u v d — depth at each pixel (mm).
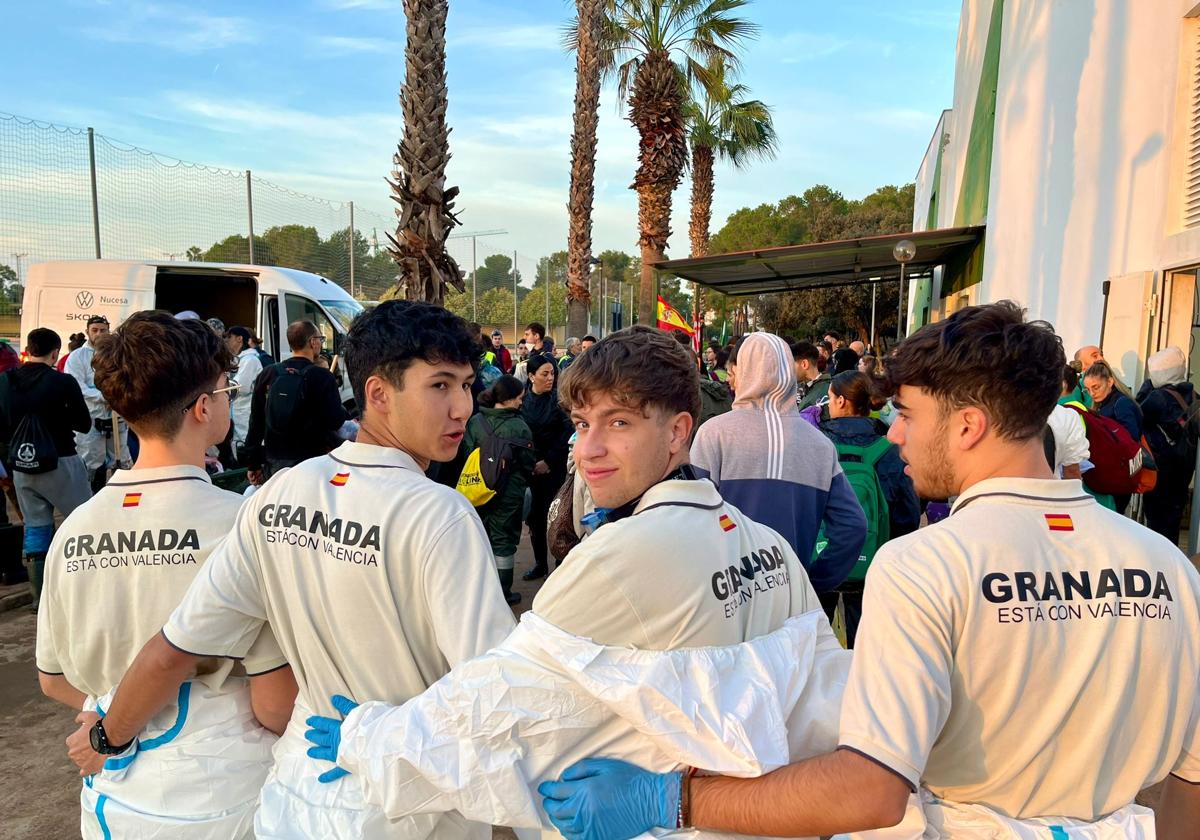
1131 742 1135
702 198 24000
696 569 1161
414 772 1174
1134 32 6629
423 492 1442
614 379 1251
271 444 5383
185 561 1673
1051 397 1166
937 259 14703
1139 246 6449
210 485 1775
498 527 5164
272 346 10508
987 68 12141
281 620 1499
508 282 19750
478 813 1153
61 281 10078
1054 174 8406
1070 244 7891
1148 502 5910
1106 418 4754
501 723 1142
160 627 1669
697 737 1084
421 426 1499
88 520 1684
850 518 2648
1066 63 8117
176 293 12266
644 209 15859
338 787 1381
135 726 1542
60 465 5258
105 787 1612
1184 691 1131
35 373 5148
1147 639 1104
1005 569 1105
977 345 1157
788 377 2678
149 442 1733
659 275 13719
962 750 1145
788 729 1202
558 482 5930
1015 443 1179
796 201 49000
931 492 1287
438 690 1205
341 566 1411
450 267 7406
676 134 15664
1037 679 1096
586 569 1143
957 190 15188
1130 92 6688
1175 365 5730
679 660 1117
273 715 1634
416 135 7016
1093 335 7246
